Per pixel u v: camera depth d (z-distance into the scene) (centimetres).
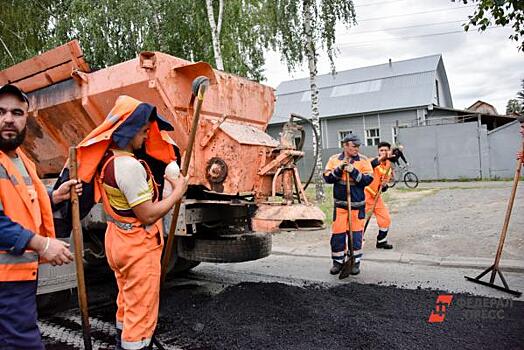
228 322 410
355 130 2881
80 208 291
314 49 1404
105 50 1409
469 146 2047
